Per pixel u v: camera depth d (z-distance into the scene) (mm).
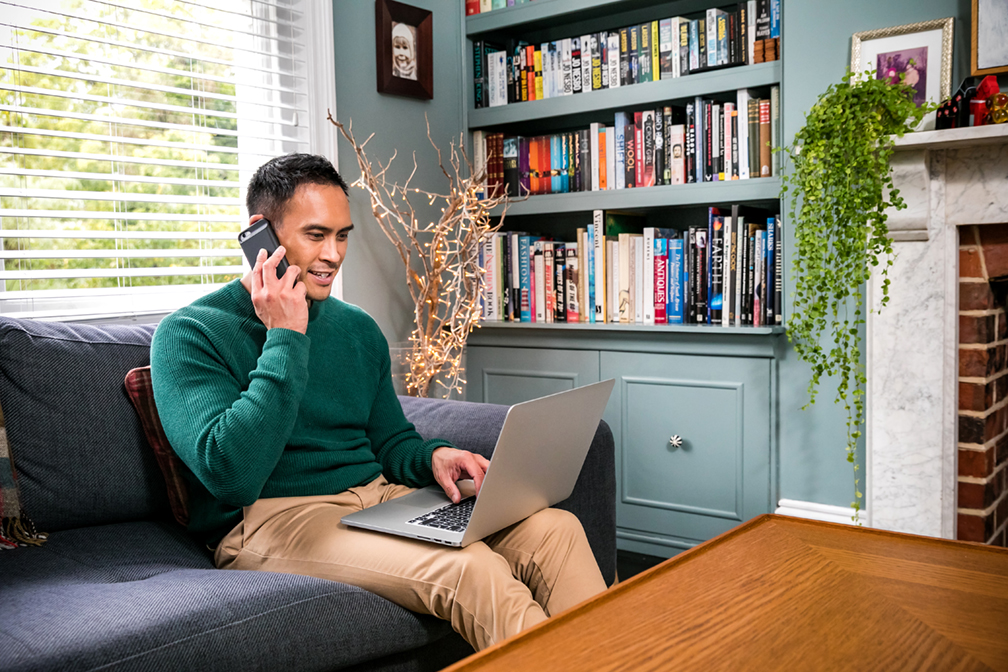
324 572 1337
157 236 2080
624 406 2660
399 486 1636
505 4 2865
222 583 1217
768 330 2305
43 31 1834
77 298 1985
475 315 2623
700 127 2518
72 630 1034
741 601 967
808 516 2373
